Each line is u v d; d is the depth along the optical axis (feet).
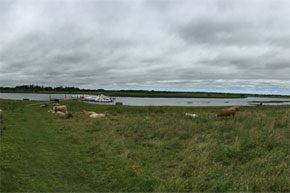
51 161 24.59
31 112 80.23
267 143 27.94
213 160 23.31
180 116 62.44
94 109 116.98
